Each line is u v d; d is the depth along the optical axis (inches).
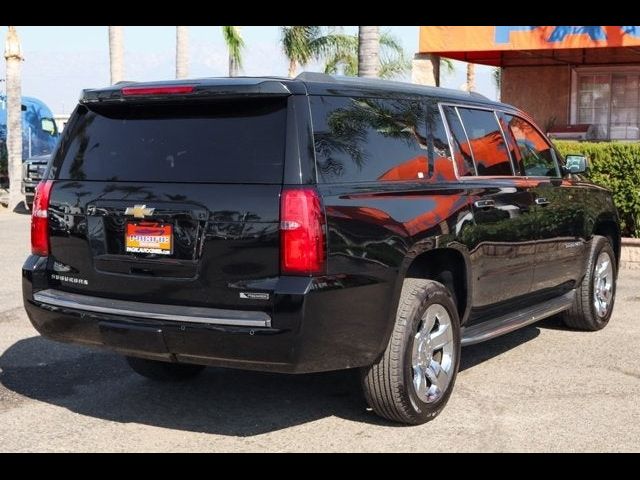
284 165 186.1
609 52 715.4
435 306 213.6
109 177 205.5
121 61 826.2
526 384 250.2
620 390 244.4
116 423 217.6
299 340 181.6
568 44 589.3
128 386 249.3
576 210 291.9
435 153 227.9
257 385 249.3
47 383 252.1
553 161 294.5
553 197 277.1
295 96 190.9
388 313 199.3
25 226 666.8
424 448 199.3
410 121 222.2
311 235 182.4
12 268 457.4
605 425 214.8
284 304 180.9
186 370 251.9
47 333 215.2
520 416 221.5
